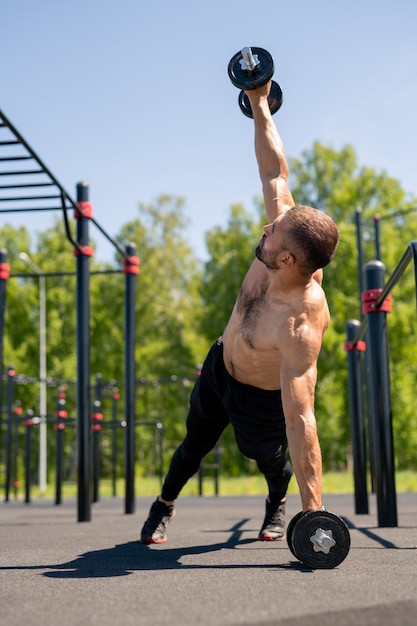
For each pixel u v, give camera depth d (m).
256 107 3.16
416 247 3.48
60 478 11.82
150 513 3.73
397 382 28.78
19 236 37.53
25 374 32.09
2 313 6.57
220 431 3.42
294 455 2.60
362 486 6.03
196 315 32.88
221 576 2.43
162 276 35.19
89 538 4.07
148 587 2.24
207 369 3.21
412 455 30.50
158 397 34.34
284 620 1.68
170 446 34.47
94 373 33.88
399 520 5.45
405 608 1.79
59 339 33.09
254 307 2.84
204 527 4.94
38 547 3.57
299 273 2.69
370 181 32.28
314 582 2.22
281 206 2.98
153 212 36.56
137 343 33.94
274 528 3.75
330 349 28.72
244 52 3.11
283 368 2.69
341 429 28.94
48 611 1.88
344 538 2.50
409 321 29.58
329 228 2.65
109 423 11.13
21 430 30.62
